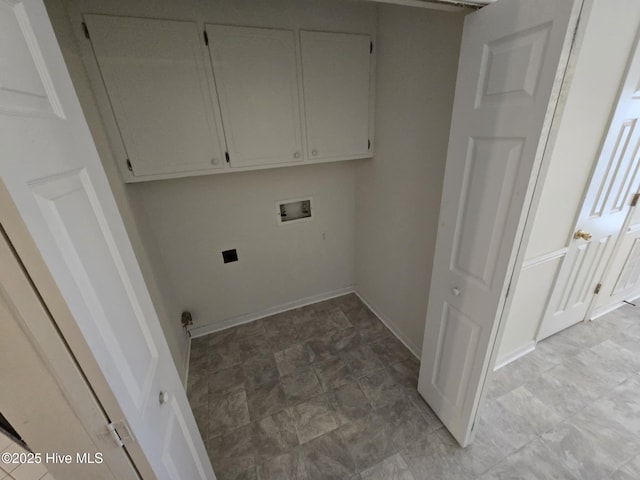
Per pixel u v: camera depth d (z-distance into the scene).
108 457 0.60
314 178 2.33
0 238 0.40
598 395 1.69
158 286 1.77
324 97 1.82
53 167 0.50
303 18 1.61
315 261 2.63
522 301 1.76
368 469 1.40
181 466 0.87
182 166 1.62
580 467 1.35
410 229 1.91
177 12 1.36
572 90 1.31
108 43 1.29
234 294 2.41
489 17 0.92
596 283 2.13
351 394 1.81
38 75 0.51
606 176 1.67
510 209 0.97
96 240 0.61
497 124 0.96
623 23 1.28
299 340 2.30
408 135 1.75
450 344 1.41
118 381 0.58
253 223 2.25
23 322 0.45
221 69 1.53
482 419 1.58
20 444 1.13
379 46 1.80
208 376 2.00
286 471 1.41
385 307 2.42
